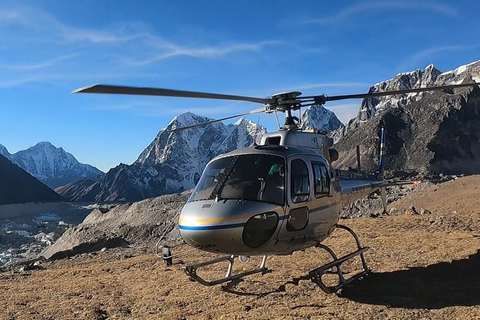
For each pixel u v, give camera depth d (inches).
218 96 332.2
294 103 382.6
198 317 323.9
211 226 300.8
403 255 486.6
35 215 5674.2
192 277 344.5
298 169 342.6
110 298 394.9
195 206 317.7
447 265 427.5
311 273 346.9
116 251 725.3
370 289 370.0
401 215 881.5
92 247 897.5
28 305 383.2
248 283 410.0
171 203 1770.4
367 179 469.7
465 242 530.6
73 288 439.8
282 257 513.0
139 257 616.7
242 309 335.6
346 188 418.6
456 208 1219.9
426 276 397.4
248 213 307.0
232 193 318.3
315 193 352.5
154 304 367.9
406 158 6535.4
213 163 349.4
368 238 600.4
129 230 1309.1
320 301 346.9
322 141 403.5
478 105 7426.2
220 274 458.6
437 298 336.5
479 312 296.8
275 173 329.4
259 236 313.7
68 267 586.6
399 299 339.9
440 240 553.9
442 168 6122.1
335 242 582.9
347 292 365.1
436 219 722.2
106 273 516.7
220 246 307.3
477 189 1566.2
